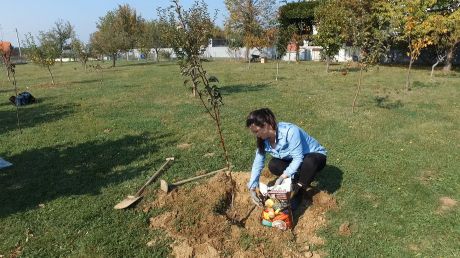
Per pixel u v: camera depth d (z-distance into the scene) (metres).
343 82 17.92
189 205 5.16
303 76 20.95
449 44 22.27
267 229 4.66
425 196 5.46
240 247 4.38
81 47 32.84
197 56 4.92
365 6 25.94
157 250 4.41
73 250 4.47
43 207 5.45
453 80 18.50
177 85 18.25
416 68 26.70
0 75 30.50
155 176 6.29
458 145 7.62
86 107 12.87
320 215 5.01
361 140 7.98
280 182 4.71
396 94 14.03
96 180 6.35
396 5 23.06
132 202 5.34
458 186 5.73
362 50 11.29
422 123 9.40
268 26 37.66
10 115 12.05
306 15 38.22
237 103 12.53
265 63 34.03
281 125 4.82
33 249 4.50
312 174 4.97
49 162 7.28
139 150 7.79
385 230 4.68
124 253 4.37
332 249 4.35
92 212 5.23
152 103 13.21
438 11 24.42
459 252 4.24
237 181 5.89
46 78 25.50
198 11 7.40
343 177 6.09
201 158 7.17
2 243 4.63
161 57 52.41
